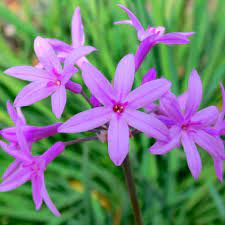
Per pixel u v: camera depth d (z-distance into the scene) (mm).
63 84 100
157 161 194
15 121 108
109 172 194
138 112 101
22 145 104
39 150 197
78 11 119
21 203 189
